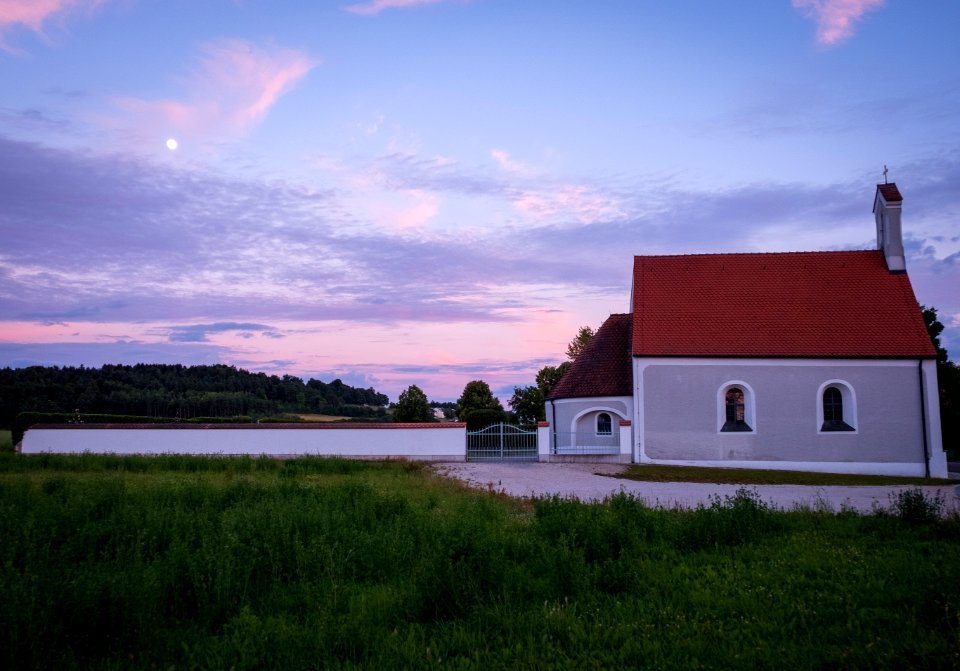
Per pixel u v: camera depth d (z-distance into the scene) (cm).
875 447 3322
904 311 3503
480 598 837
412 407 5775
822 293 3616
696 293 3675
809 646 721
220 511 1337
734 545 1206
